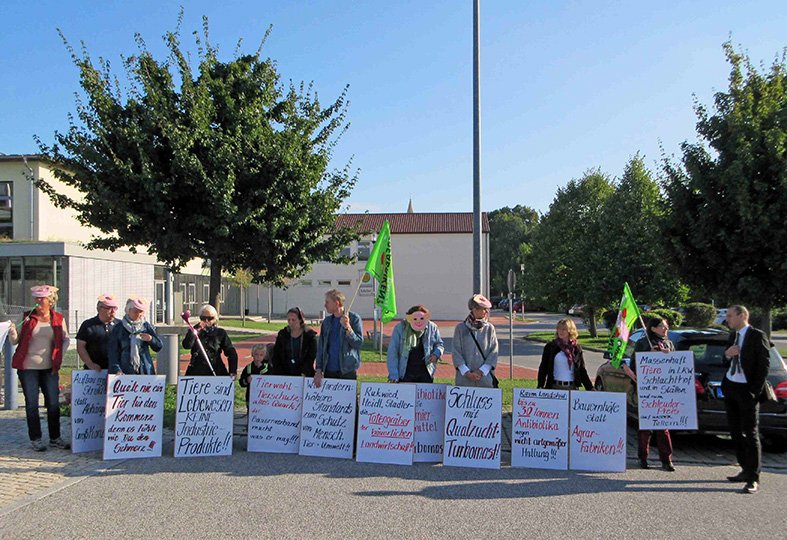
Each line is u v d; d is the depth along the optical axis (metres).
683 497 5.91
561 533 4.89
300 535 4.75
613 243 26.80
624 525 5.09
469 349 7.34
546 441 7.03
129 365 7.17
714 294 12.12
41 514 5.13
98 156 9.93
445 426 7.02
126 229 10.30
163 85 10.74
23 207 24.94
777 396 7.54
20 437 7.87
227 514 5.18
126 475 6.30
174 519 5.04
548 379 7.52
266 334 28.41
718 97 12.00
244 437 8.23
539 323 46.22
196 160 9.72
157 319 29.80
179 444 7.07
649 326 7.56
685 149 12.13
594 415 7.02
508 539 4.75
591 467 6.95
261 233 10.38
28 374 7.19
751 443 6.20
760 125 11.01
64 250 21.59
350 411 7.31
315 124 11.70
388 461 7.03
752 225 10.63
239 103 10.91
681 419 7.02
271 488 5.93
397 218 48.66
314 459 7.12
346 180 12.09
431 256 46.44
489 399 7.05
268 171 10.55
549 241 30.56
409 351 7.41
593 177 30.08
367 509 5.36
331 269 47.38
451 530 4.90
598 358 20.61
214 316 7.63
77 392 7.20
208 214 10.27
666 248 12.45
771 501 5.82
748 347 6.30
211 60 11.07
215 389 7.27
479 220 11.76
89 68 10.36
